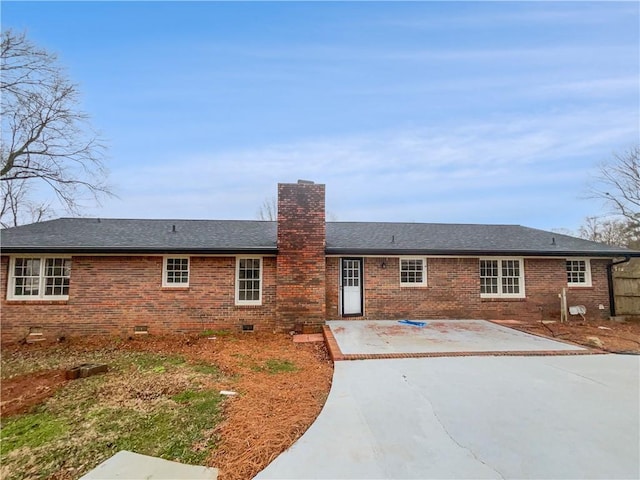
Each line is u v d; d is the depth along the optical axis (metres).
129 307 9.81
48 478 3.24
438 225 14.73
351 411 4.20
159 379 5.96
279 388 5.27
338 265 11.05
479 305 11.29
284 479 2.88
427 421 3.91
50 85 13.37
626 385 5.07
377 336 8.38
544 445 3.37
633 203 20.05
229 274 10.17
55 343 9.05
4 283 9.55
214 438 3.72
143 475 3.05
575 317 11.48
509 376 5.47
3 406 5.03
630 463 3.05
